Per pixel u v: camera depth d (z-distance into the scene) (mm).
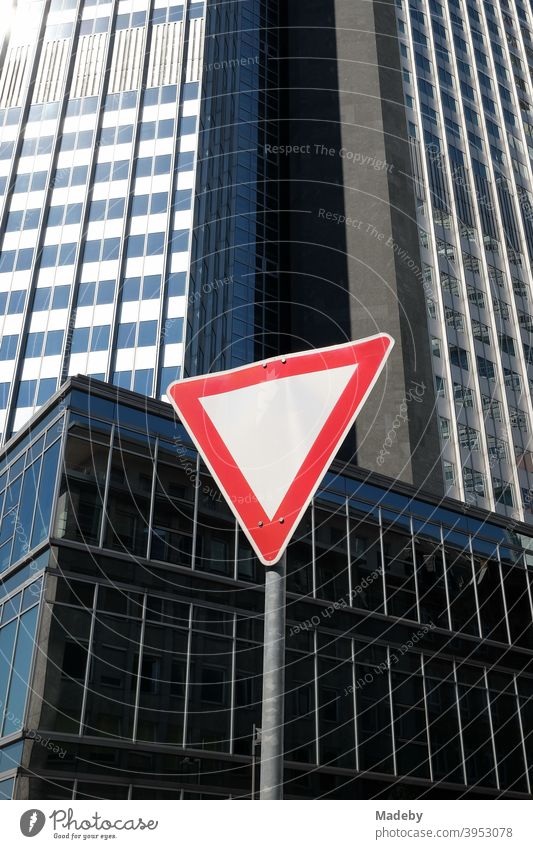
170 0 66750
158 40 65062
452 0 83312
